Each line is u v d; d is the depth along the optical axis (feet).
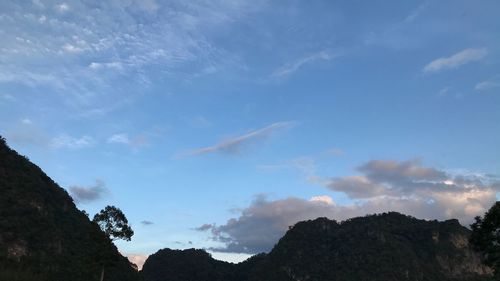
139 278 452.35
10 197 412.16
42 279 304.30
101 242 217.15
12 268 315.37
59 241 392.47
